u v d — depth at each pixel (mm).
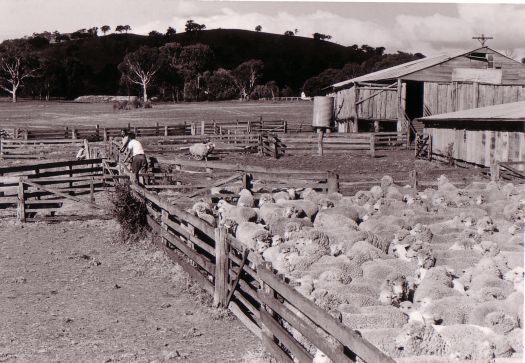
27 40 138750
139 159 20922
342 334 6113
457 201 16453
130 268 12586
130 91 137000
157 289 11273
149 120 66875
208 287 10648
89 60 162875
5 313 10008
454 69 39969
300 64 158750
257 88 137875
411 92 48688
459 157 30078
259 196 17844
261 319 8617
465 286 9781
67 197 17359
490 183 18922
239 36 174875
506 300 8422
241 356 8344
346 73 113312
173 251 12984
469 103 40156
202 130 43812
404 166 30234
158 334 9164
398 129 41031
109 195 18828
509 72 40031
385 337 7230
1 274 12180
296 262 9953
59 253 13773
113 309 10219
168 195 18969
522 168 24031
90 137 42969
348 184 19609
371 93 42125
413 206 15648
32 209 17625
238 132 46188
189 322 9672
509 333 7664
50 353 8422
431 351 7012
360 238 11859
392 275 8883
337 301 8188
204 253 12492
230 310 10008
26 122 64000
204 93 136750
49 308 10266
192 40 178500
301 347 7242
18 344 8727
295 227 12094
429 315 8164
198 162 21375
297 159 33375
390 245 11969
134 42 175875
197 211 14602
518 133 24953
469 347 6910
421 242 10977
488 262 10102
